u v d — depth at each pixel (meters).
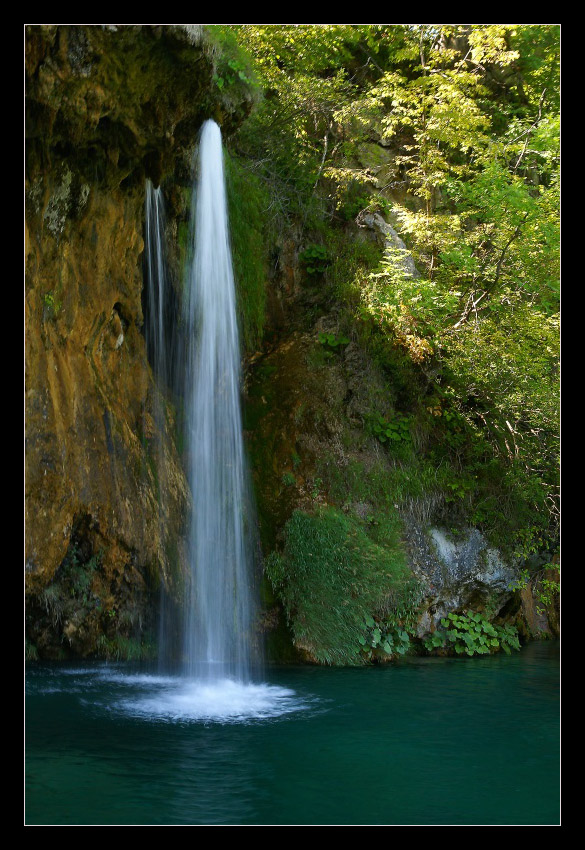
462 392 13.41
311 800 4.75
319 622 10.10
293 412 11.84
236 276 11.66
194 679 8.36
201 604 9.73
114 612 8.98
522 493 12.48
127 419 9.08
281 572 10.52
